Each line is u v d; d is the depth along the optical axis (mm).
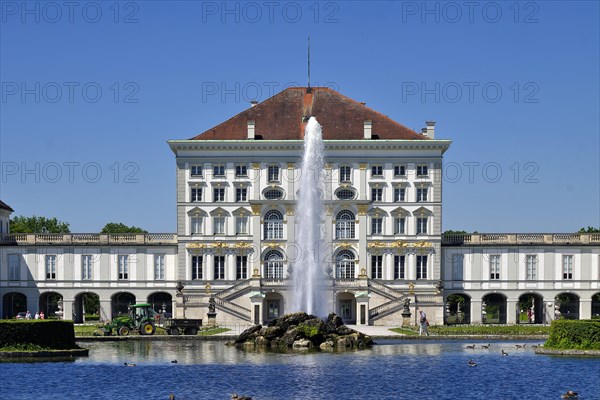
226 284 158375
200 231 159125
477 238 161500
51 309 193750
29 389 79000
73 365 92125
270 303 155375
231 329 136625
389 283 158250
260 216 158125
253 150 158500
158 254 161625
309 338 109000
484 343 115750
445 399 75625
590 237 161000
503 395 77125
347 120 162250
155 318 138250
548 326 140250
